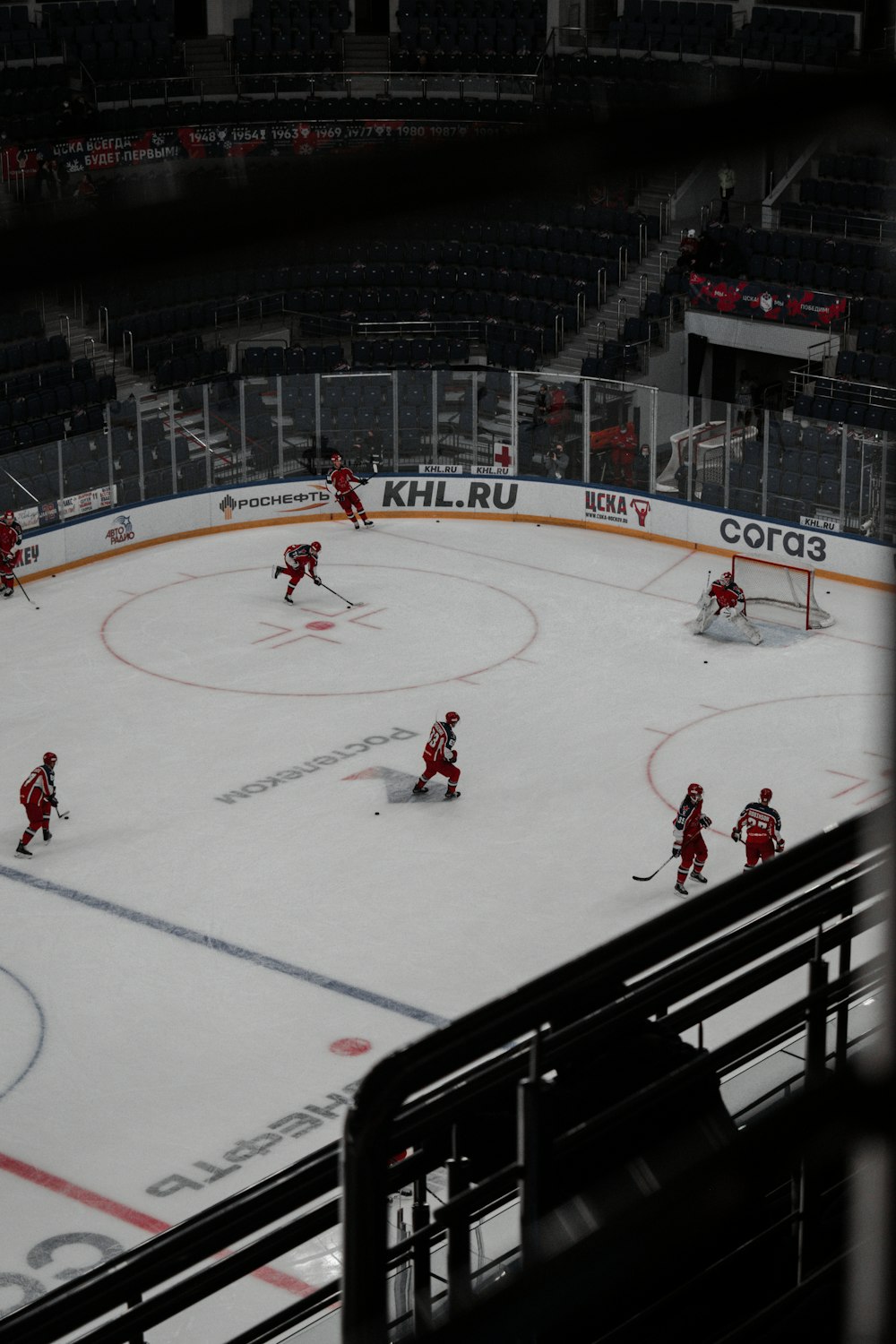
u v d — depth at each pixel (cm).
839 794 2294
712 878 2067
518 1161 341
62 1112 1602
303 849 2164
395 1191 483
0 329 3644
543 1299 174
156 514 3388
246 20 4419
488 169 185
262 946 1920
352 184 179
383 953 1900
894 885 158
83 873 2105
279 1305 1267
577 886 2055
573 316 3969
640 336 3862
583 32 4441
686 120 188
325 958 1891
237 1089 1638
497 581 3197
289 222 177
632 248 4062
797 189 4094
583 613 3028
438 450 3553
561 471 3500
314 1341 672
